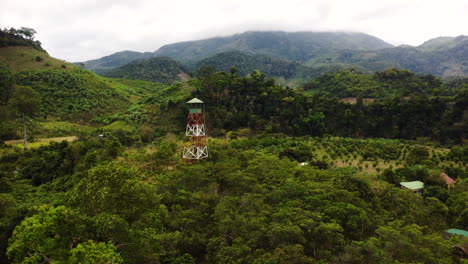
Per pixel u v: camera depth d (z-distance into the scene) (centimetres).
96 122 11531
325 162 6669
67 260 1923
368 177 5222
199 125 6119
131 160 6103
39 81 13000
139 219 2528
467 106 10050
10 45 15950
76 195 2383
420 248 2644
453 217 4444
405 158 7712
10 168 6594
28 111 8094
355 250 2642
